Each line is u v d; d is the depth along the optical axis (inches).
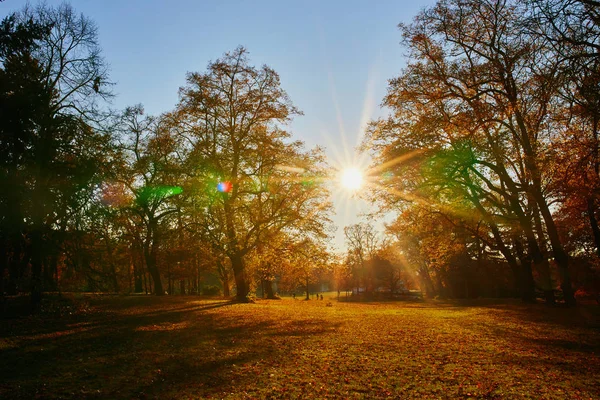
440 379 358.3
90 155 774.5
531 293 1216.8
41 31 684.7
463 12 829.8
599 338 550.9
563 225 1121.4
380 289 3659.0
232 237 1115.9
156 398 313.3
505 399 303.7
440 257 1288.1
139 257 1485.0
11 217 642.2
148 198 1249.4
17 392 326.6
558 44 502.9
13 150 617.3
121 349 495.5
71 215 736.3
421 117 866.8
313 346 517.7
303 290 3873.0
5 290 756.6
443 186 941.8
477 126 769.6
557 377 360.8
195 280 2314.2
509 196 910.4
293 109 1203.2
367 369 396.5
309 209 1189.7
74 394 323.0
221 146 1184.8
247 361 433.1
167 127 1238.9
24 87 653.3
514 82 784.3
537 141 736.3
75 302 861.8
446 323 746.2
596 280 1444.4
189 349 496.1
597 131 623.5
